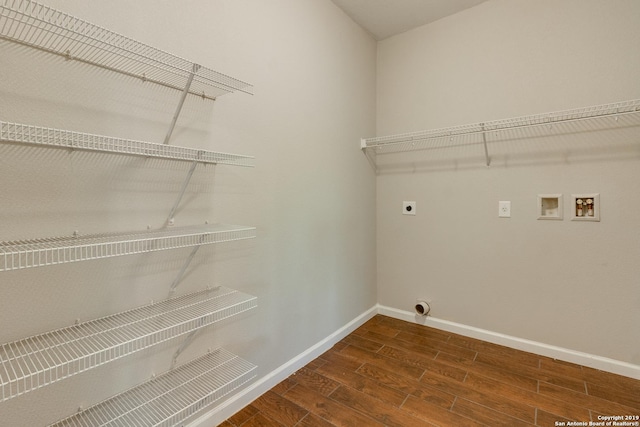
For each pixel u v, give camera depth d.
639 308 1.87
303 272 2.10
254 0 1.69
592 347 2.01
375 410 1.63
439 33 2.53
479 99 2.36
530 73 2.15
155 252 1.31
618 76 1.87
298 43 2.00
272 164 1.84
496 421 1.54
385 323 2.76
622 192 1.89
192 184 1.43
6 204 0.94
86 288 1.12
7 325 0.95
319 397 1.75
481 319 2.43
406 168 2.75
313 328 2.20
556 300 2.12
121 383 1.22
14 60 0.95
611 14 1.88
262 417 1.59
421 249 2.70
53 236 1.03
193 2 1.39
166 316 1.24
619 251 1.91
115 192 1.18
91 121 1.11
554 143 2.08
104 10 1.11
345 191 2.50
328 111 2.29
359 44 2.62
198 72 1.36
